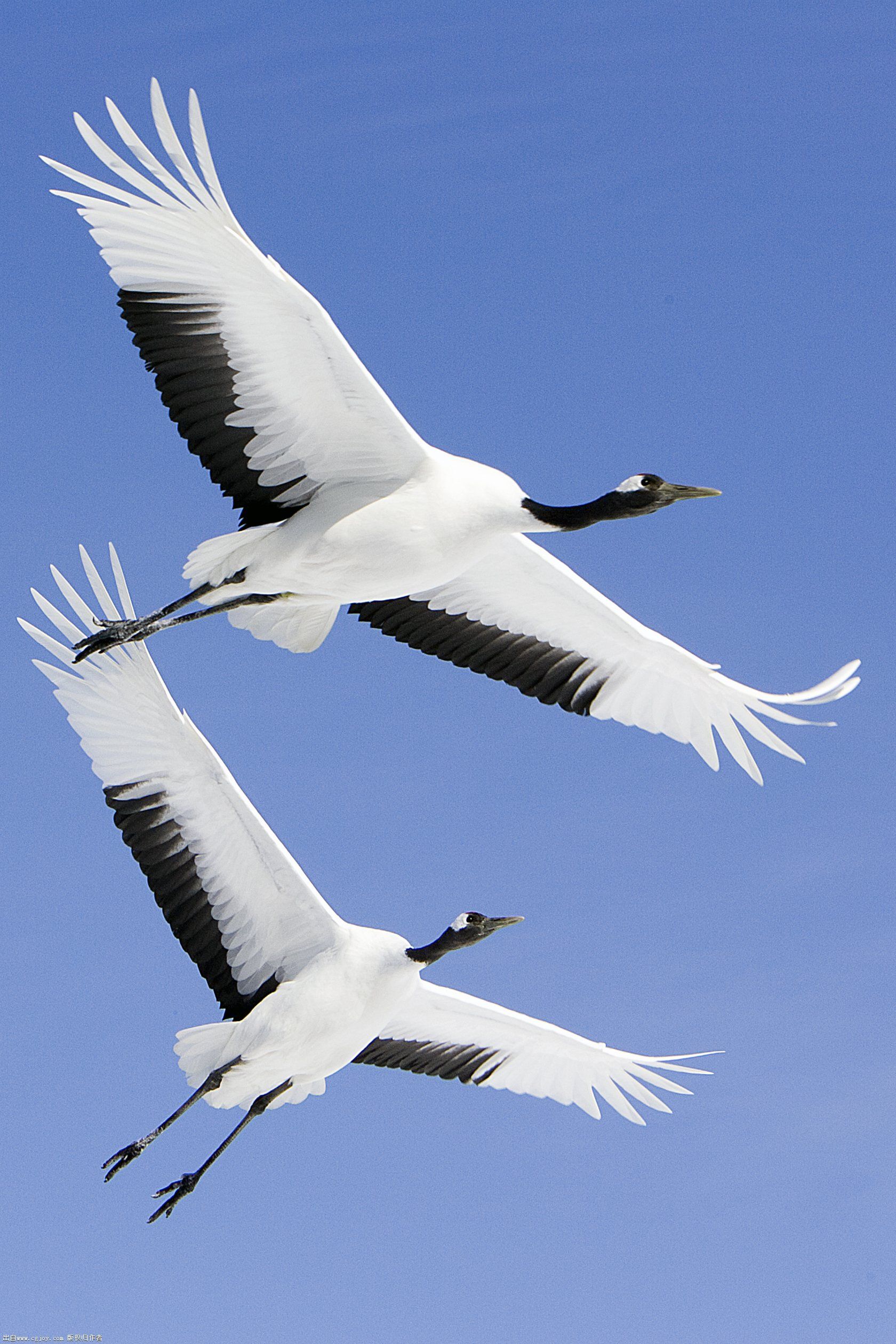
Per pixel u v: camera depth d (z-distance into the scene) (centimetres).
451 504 1438
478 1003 1667
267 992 1545
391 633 1736
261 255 1303
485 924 1560
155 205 1313
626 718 1739
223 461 1421
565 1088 1767
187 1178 1558
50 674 1504
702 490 1537
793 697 1631
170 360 1373
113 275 1355
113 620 1474
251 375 1389
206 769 1482
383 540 1430
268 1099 1588
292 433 1419
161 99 1266
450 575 1474
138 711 1488
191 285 1354
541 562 1623
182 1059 1523
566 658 1719
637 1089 1755
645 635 1664
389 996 1538
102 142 1291
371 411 1395
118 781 1512
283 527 1441
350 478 1442
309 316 1332
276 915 1525
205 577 1459
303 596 1469
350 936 1525
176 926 1524
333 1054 1538
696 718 1722
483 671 1730
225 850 1507
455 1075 1747
